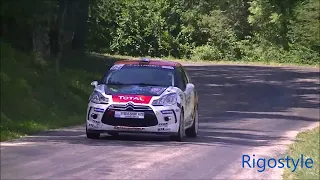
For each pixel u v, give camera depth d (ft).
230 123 153.58
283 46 481.87
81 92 180.34
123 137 112.06
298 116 182.29
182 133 108.78
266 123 158.92
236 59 486.79
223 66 397.60
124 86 108.88
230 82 285.23
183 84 115.65
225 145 108.27
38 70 179.83
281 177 80.02
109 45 471.21
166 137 114.73
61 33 196.03
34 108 142.20
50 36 197.57
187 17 486.38
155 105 103.76
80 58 257.96
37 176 72.33
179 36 488.44
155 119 103.50
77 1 206.90
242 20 495.00
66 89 173.88
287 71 368.27
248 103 212.02
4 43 187.01
